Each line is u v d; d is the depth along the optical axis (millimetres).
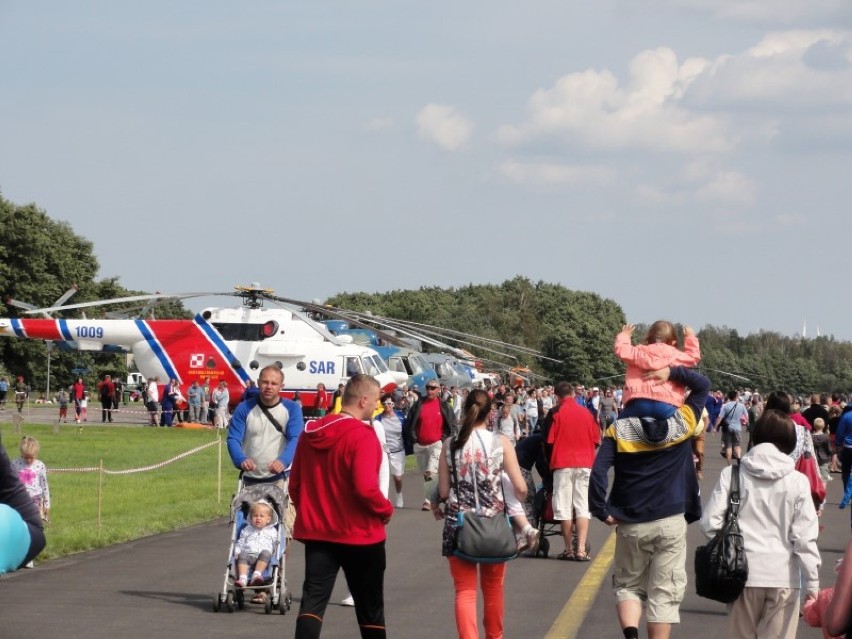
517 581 15453
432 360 77812
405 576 15852
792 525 8648
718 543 8641
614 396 55625
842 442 24281
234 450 13250
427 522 22594
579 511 17438
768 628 8719
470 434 9992
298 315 56562
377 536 9516
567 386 17656
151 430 52719
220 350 55906
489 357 172750
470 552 9781
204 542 19078
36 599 13656
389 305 174875
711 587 8656
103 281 112875
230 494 27281
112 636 11555
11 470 5117
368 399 9656
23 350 94000
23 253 96000
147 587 14617
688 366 9891
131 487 28422
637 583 9992
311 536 9500
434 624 12312
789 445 8805
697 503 9961
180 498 26109
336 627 12180
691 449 9953
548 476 17984
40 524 5203
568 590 14719
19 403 72562
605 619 12727
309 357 55438
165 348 56344
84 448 40688
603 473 9828
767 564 8617
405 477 35156
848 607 5398
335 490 9492
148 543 18938
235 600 13273
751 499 8711
